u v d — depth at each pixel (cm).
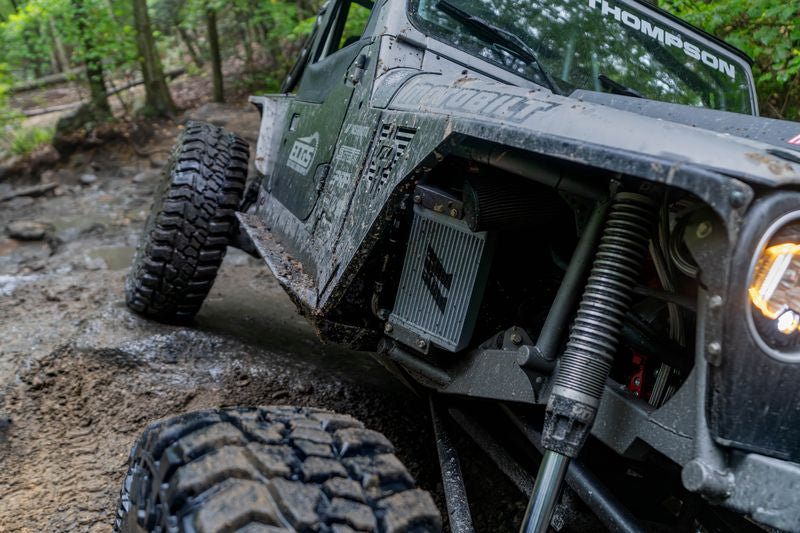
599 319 149
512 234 207
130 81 1275
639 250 150
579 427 146
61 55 1562
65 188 848
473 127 163
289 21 956
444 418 247
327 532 130
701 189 118
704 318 125
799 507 117
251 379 339
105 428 300
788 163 125
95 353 348
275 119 384
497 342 205
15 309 436
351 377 356
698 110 196
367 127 235
